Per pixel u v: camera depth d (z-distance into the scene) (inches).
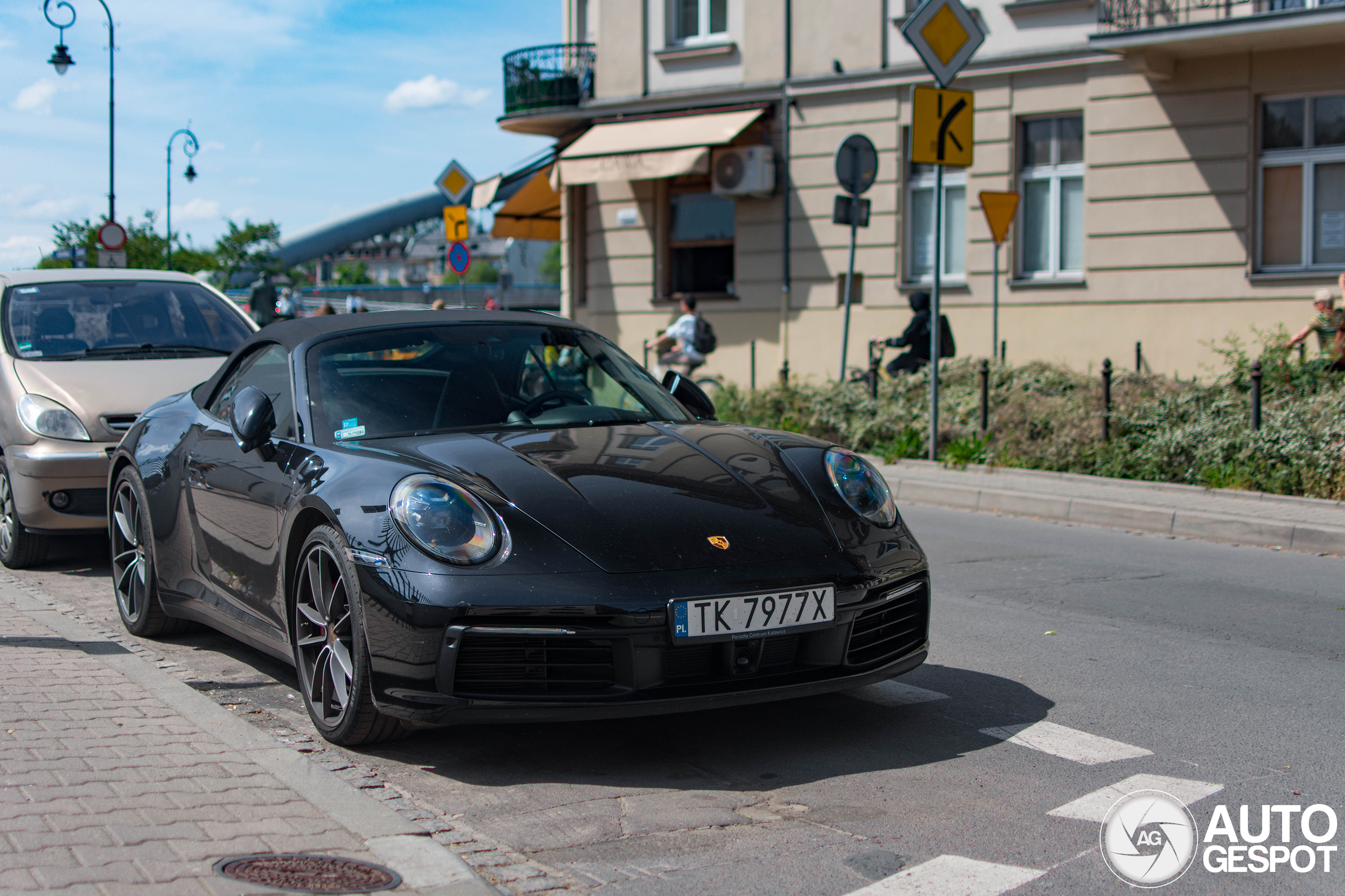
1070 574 270.5
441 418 169.6
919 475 412.2
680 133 742.5
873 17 700.7
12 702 155.3
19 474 263.4
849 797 134.7
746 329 757.3
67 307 302.2
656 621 133.0
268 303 952.3
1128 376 494.0
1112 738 155.5
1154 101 616.4
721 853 118.6
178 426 205.3
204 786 125.6
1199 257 610.9
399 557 137.2
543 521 139.3
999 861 116.4
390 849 111.9
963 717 164.6
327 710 150.7
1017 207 665.6
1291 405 389.1
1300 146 592.4
